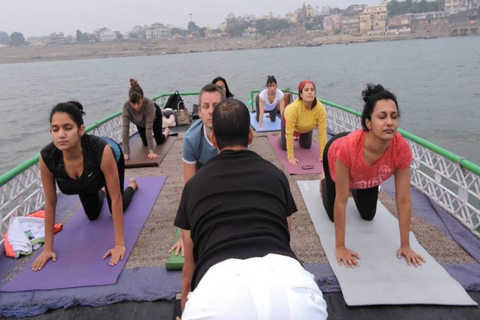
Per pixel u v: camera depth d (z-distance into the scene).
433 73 30.02
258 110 8.11
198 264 1.53
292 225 3.68
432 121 14.31
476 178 3.25
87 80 41.19
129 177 5.13
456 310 2.48
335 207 3.03
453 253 3.08
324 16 173.38
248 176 1.67
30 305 2.68
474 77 26.28
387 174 3.01
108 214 4.00
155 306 2.64
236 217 1.56
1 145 14.18
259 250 1.48
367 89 2.80
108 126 6.78
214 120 1.80
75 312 2.62
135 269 3.04
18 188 3.90
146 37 196.88
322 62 49.41
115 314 2.59
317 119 5.30
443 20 131.75
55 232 3.66
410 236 3.32
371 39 138.25
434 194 3.99
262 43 165.25
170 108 9.01
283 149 6.07
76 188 3.24
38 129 16.52
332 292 2.71
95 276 2.94
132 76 42.34
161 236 3.55
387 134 2.64
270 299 1.25
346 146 2.88
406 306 2.53
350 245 3.23
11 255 3.29
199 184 1.67
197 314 1.27
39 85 38.28
